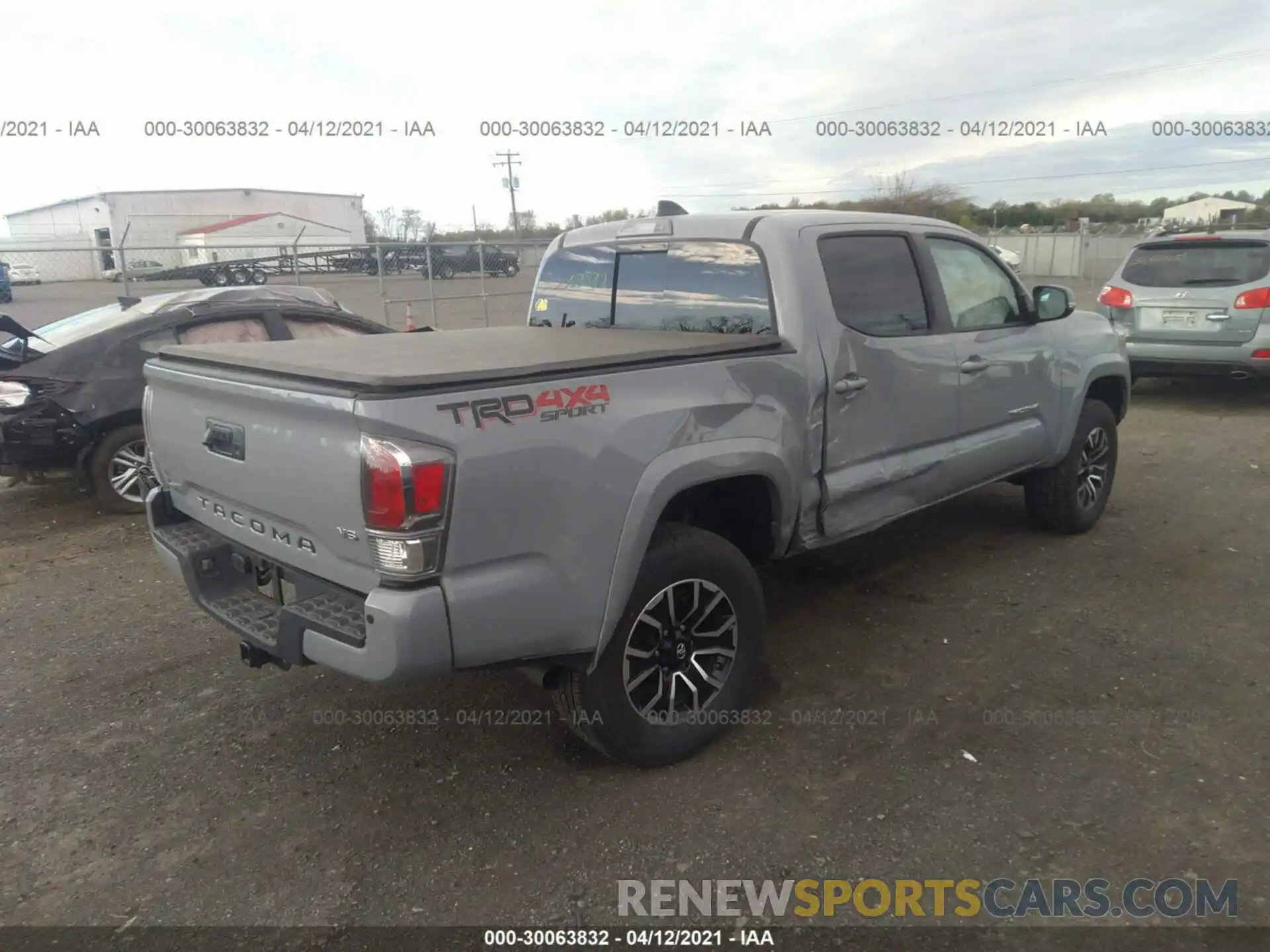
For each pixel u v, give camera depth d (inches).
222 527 129.6
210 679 160.6
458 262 730.8
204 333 265.7
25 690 156.9
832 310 148.7
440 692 155.2
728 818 119.3
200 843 116.5
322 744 139.1
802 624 178.7
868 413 155.7
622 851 113.5
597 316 178.5
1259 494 258.5
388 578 100.8
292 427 108.0
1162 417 370.6
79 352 250.1
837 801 122.3
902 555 214.5
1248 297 353.7
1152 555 210.8
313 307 285.3
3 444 241.6
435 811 122.5
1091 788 123.6
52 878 110.3
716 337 144.4
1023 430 196.2
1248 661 158.9
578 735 133.1
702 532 131.6
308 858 113.3
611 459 113.7
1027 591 191.5
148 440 145.7
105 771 132.6
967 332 177.2
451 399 100.9
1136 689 150.3
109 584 207.5
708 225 155.9
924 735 138.0
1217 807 119.0
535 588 108.7
